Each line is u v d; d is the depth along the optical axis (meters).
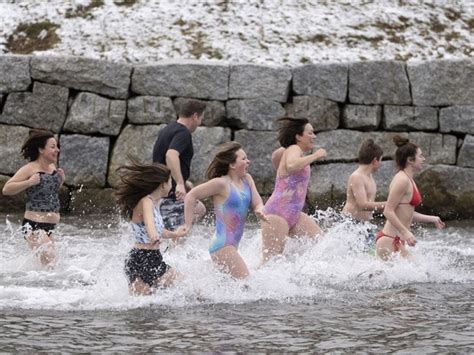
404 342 10.91
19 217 22.94
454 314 12.47
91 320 11.89
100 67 23.92
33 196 16.33
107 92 23.97
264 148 23.97
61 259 16.52
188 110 18.02
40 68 23.86
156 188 13.26
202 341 10.85
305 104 24.06
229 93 23.98
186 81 23.97
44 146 16.56
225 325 11.68
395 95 24.28
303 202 16.53
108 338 10.97
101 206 23.78
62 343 10.73
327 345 10.73
